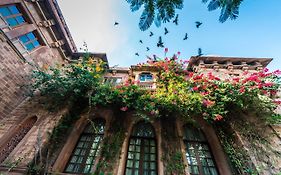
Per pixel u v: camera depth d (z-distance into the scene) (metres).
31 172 4.58
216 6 1.79
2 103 6.56
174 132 6.02
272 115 5.82
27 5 7.90
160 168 4.96
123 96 6.12
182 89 6.34
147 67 9.66
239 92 5.87
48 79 6.84
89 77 6.64
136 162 5.36
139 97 6.04
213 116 5.61
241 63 9.36
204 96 5.90
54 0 8.77
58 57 9.96
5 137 5.82
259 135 5.56
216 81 6.42
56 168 4.95
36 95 7.49
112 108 6.74
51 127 5.80
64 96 6.72
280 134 5.70
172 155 5.27
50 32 9.31
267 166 4.78
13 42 7.18
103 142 5.57
